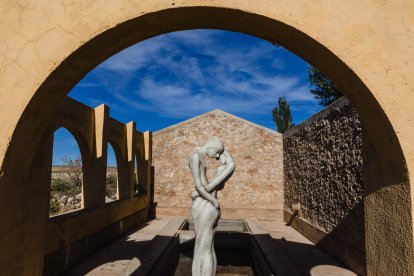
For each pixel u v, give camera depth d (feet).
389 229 8.52
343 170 22.80
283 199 44.62
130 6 8.34
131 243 28.89
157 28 9.30
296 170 37.78
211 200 13.83
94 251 25.32
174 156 46.09
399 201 8.07
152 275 17.46
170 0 8.29
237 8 8.25
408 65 7.97
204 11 8.51
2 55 8.39
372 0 8.20
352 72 8.06
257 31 9.39
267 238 24.52
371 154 9.42
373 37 8.09
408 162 7.66
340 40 8.11
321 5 8.21
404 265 7.86
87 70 9.69
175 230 27.71
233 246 26.40
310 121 31.99
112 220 29.63
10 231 8.48
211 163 45.39
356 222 20.33
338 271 20.30
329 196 25.76
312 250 26.25
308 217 32.12
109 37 8.71
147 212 43.52
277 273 16.51
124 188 35.99
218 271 22.16
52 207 37.47
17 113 8.19
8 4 8.55
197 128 46.37
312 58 9.33
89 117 26.78
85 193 26.94
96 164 27.35
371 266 9.47
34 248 9.74
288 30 8.49
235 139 45.96
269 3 8.24
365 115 8.98
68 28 8.37
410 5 8.14
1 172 8.01
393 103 7.87
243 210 44.06
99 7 8.38
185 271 22.57
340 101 23.61
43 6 8.48
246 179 45.27
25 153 8.91
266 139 45.88
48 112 9.35
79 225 22.57
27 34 8.44
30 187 9.47
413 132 7.75
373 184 9.37
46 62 8.32
